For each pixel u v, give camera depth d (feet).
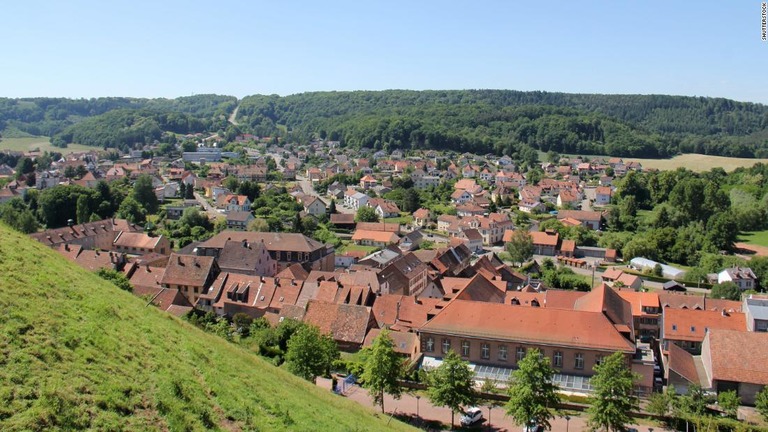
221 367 175.42
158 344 164.55
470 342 315.58
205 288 409.08
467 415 261.85
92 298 170.50
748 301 379.96
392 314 367.66
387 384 258.37
